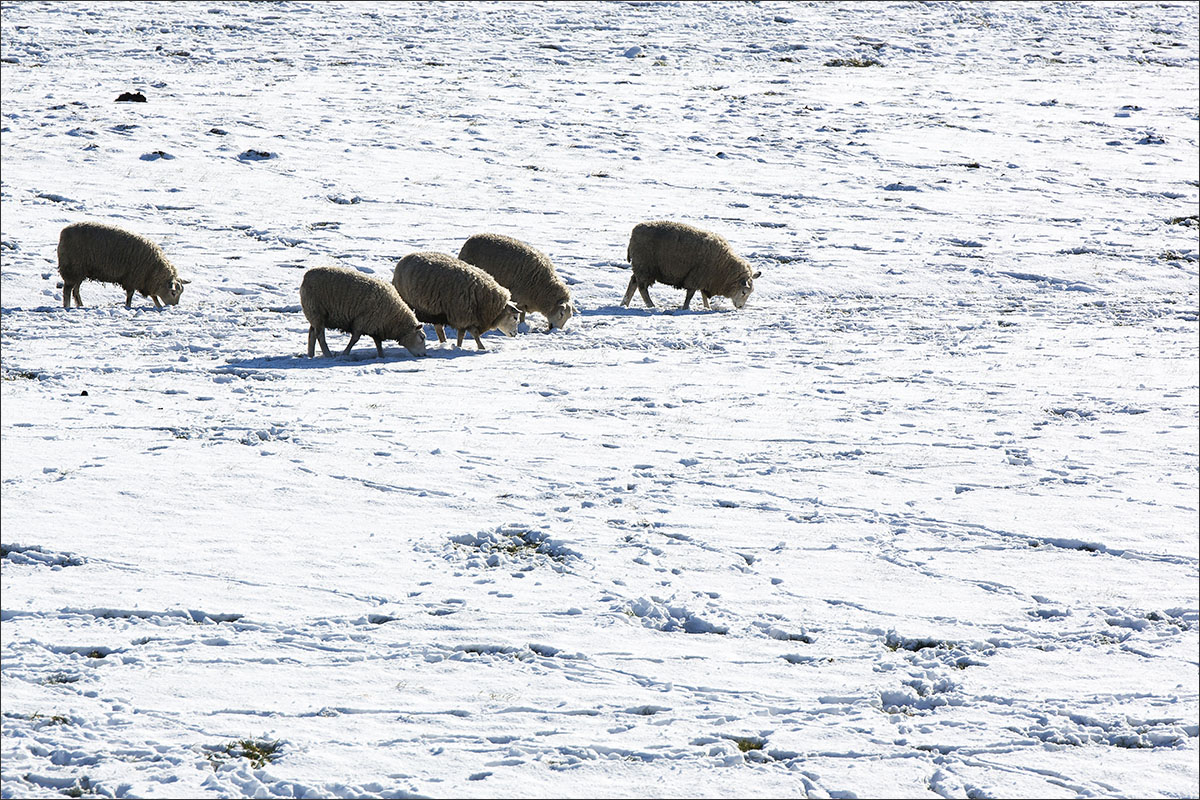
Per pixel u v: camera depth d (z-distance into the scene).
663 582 29.25
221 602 26.98
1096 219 100.94
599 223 91.62
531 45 182.62
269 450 38.41
